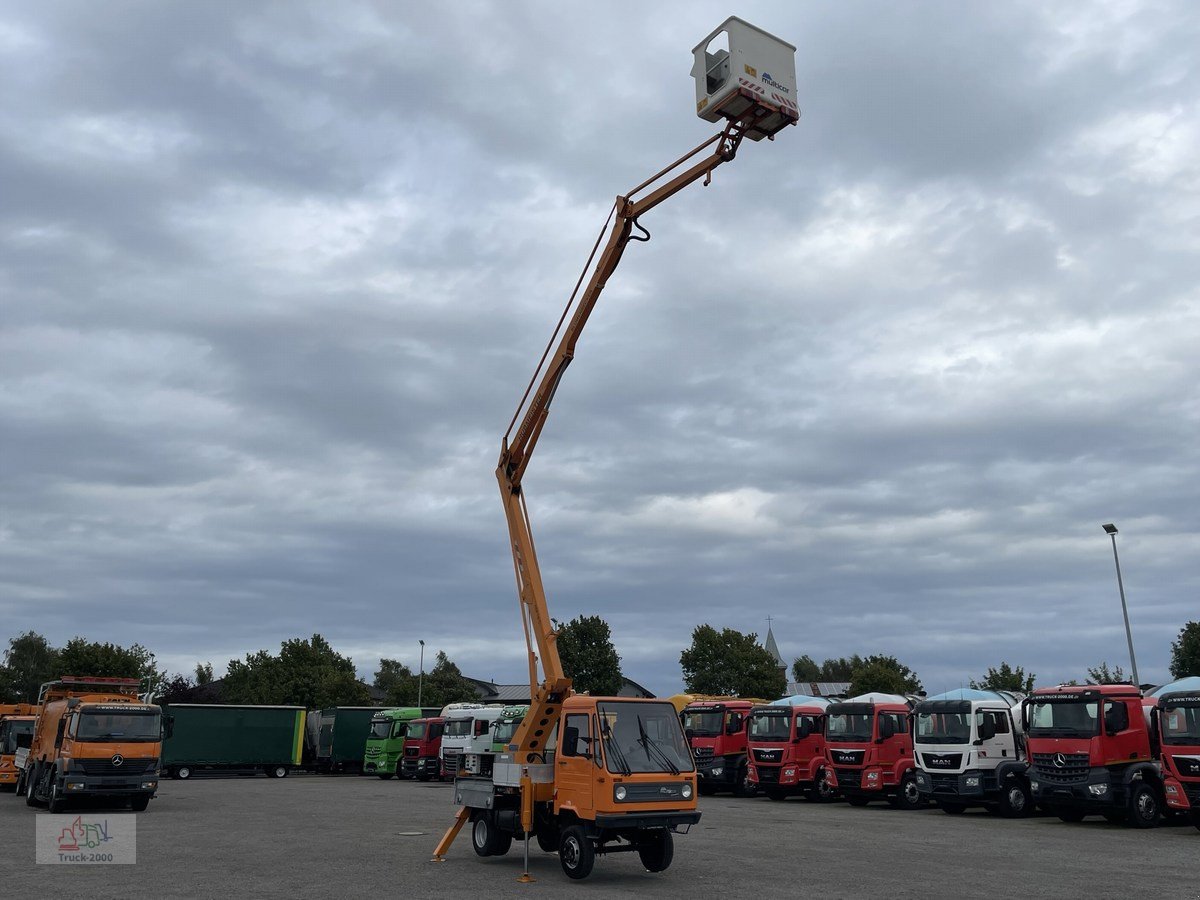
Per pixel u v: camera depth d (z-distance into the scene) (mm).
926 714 25422
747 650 58344
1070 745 21719
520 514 15789
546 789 14539
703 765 32594
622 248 15000
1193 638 42281
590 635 57750
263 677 71562
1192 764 18891
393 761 46281
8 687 93625
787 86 13141
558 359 15492
